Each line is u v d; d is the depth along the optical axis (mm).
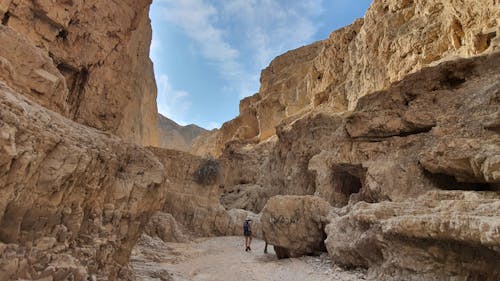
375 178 12672
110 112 16594
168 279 7496
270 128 46938
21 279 2842
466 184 10211
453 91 12250
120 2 16312
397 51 24094
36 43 12320
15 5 11359
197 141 79125
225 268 9953
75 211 3889
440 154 10617
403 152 12664
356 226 9047
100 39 15375
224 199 31062
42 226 3365
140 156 5836
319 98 36156
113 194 4895
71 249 3787
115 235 4855
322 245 11422
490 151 8609
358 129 14891
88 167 4020
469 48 16906
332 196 17938
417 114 12766
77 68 14461
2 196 2717
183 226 18938
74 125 4539
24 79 5121
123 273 5352
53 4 12414
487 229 4859
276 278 8695
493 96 10141
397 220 7012
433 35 21422
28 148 2924
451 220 5715
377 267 8008
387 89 14758
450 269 6098
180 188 20938
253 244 16109
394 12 26734
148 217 5977
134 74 25688
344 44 35625
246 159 36750
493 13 16359
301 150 23406
